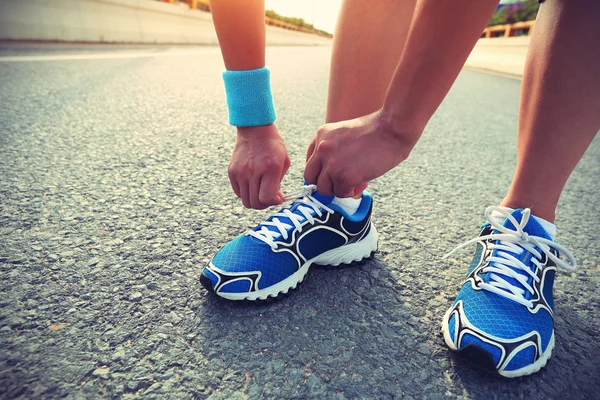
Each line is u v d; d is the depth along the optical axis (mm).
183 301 883
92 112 2350
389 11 970
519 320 781
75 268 954
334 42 1085
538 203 886
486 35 9680
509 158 2170
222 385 690
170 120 2320
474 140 2504
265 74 814
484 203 1551
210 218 1245
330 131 750
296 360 755
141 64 4547
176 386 680
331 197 1001
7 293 854
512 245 880
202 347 766
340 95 1078
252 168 836
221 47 803
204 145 1918
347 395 693
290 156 1904
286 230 945
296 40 22000
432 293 986
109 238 1091
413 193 1604
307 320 863
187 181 1500
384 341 822
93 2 6188
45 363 697
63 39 5617
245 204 906
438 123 2932
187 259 1028
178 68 4508
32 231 1090
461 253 1179
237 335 803
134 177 1497
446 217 1408
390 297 960
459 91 4711
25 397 632
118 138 1921
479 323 774
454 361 790
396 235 1261
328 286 988
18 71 3283
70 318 802
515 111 3592
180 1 9703
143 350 745
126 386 671
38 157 1604
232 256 910
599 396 735
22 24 4973
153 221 1199
